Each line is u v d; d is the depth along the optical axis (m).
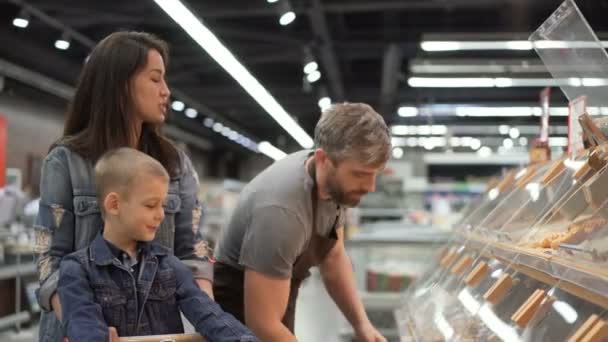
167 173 1.74
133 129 1.81
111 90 1.75
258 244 2.04
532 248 1.85
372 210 11.51
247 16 9.34
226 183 16.45
